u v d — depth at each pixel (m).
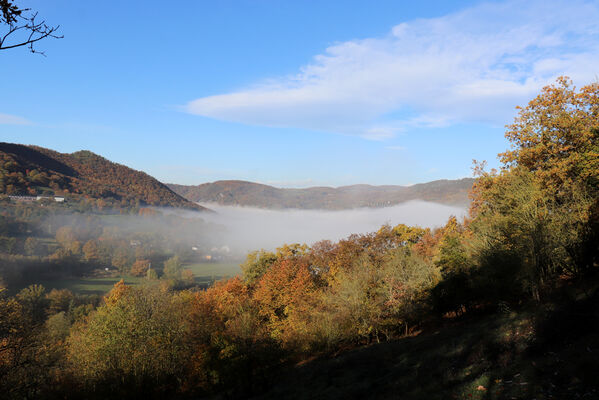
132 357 32.09
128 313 36.06
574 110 34.94
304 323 39.03
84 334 41.19
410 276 37.62
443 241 39.75
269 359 24.11
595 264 21.58
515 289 24.47
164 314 38.03
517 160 37.22
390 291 36.38
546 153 34.28
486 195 39.09
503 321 19.97
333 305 37.25
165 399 29.80
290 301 47.19
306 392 19.73
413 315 34.28
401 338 31.53
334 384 19.89
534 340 14.06
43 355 29.55
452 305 31.17
